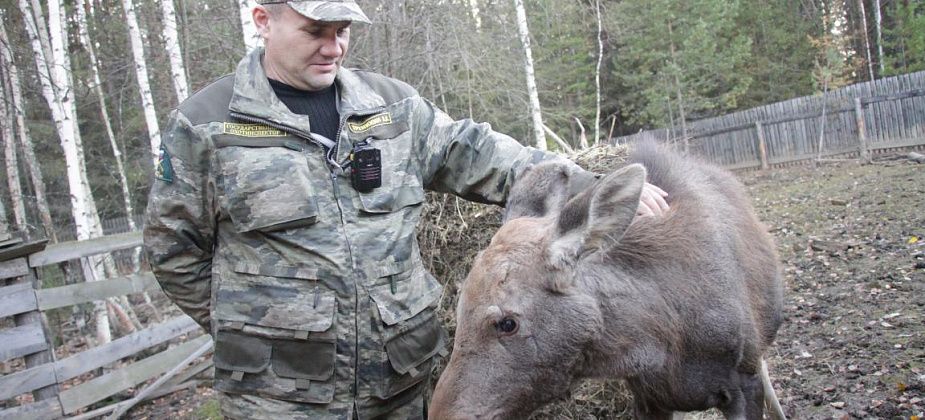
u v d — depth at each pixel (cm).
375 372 293
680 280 296
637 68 2627
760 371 341
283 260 286
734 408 322
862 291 704
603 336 278
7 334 630
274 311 283
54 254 675
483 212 457
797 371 539
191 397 747
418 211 317
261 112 286
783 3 2730
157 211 292
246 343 285
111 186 2284
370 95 309
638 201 250
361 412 294
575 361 275
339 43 288
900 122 1895
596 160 459
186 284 308
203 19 1360
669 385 305
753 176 2020
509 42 1525
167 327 743
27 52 1578
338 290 285
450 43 1283
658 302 289
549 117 1772
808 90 2680
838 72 2328
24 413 628
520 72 1573
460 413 259
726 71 2495
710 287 303
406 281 302
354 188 295
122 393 761
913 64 2383
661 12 2380
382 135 304
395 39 1256
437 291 324
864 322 616
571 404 440
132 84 1786
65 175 1973
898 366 509
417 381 310
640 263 289
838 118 2000
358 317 288
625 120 2898
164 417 694
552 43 2181
